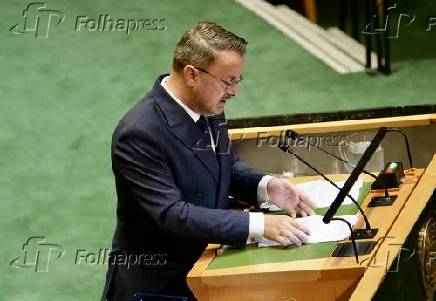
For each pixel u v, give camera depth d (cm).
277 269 1018
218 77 1118
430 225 1119
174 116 1153
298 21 2436
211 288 1041
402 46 2303
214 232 1098
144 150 1133
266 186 1227
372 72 2172
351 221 1109
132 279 1179
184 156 1153
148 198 1129
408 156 1292
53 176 1845
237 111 2027
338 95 2080
